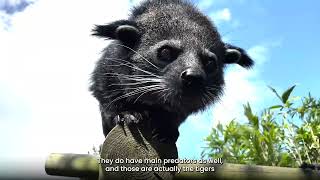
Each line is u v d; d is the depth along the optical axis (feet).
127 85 1.14
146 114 1.11
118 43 1.21
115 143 0.90
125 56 1.19
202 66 1.12
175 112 1.14
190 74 1.05
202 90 1.09
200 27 1.18
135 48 1.19
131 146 0.91
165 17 1.20
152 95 1.11
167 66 1.12
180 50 1.13
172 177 0.91
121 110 1.15
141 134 0.92
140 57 1.16
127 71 1.17
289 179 0.95
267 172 0.95
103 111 1.22
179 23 1.18
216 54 1.19
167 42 1.14
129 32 1.19
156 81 1.10
